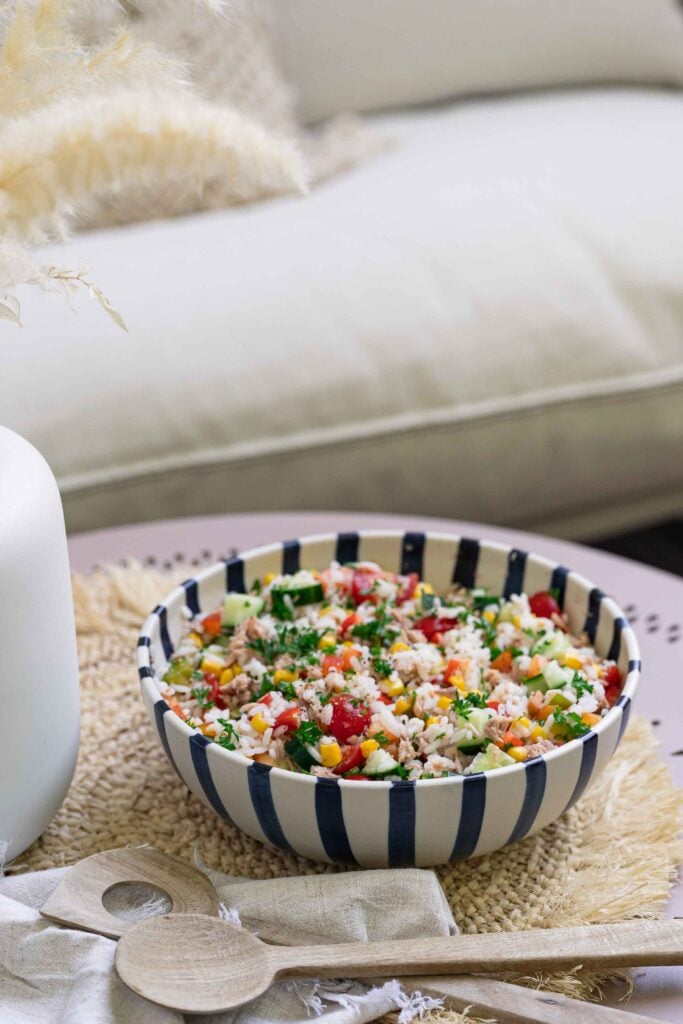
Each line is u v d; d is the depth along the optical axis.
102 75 0.63
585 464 1.57
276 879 0.67
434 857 0.67
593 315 1.53
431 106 2.14
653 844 0.74
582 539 1.73
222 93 1.66
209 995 0.58
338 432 1.42
